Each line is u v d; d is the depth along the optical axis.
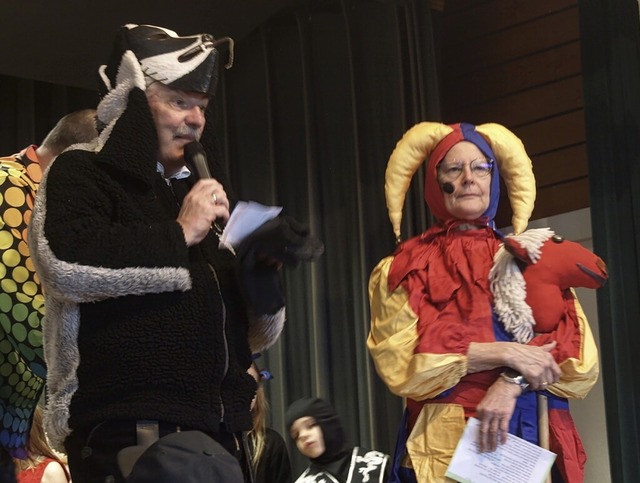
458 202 2.92
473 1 5.10
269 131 5.27
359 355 4.86
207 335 1.75
